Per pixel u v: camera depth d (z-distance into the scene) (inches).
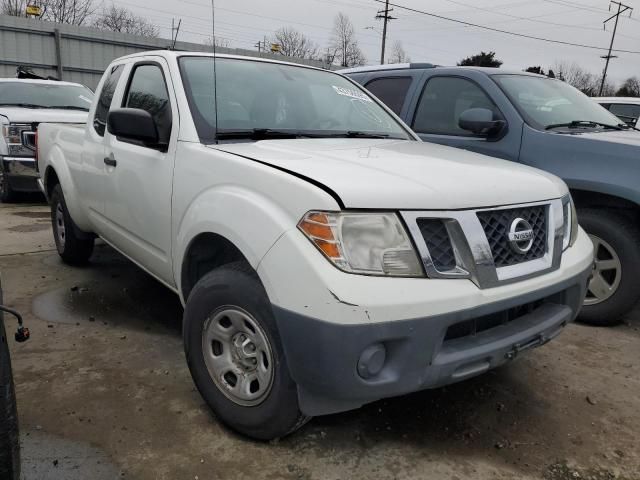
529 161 170.9
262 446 101.7
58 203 202.4
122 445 100.9
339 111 149.4
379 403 118.5
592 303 165.3
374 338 82.3
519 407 119.7
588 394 126.3
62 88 394.0
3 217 298.0
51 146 204.2
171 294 180.7
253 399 99.5
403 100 212.7
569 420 115.7
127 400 115.6
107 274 200.1
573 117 186.9
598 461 102.7
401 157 112.0
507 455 103.2
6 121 323.3
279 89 142.6
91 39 1033.5
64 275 198.1
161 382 123.5
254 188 97.1
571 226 119.4
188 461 97.0
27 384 120.8
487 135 180.7
